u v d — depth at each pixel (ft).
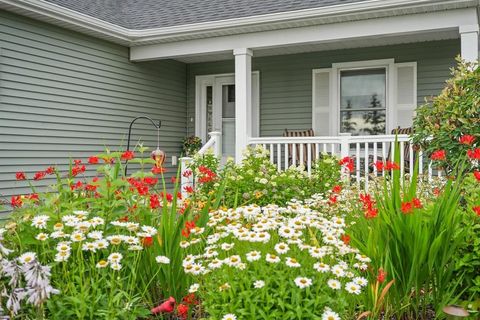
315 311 6.40
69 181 9.39
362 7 21.12
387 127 27.37
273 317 6.35
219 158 20.61
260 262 6.84
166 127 31.30
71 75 24.67
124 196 9.13
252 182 16.94
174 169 31.91
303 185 17.53
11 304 6.06
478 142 13.34
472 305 8.09
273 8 24.11
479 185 9.25
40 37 23.07
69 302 6.90
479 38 25.29
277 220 9.53
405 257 7.99
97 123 26.21
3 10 21.33
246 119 24.56
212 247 7.72
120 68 27.66
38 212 8.38
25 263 6.29
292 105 29.91
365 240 8.86
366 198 8.86
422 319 8.12
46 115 23.38
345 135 21.30
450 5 20.06
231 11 25.75
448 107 14.10
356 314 7.98
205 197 15.96
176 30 25.45
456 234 8.27
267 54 29.99
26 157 22.39
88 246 7.21
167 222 8.36
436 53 26.30
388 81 27.37
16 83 21.94
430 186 13.16
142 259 8.31
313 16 22.21
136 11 30.12
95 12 26.48
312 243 8.53
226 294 6.73
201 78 32.89
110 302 6.86
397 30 21.68
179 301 8.22
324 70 28.94
